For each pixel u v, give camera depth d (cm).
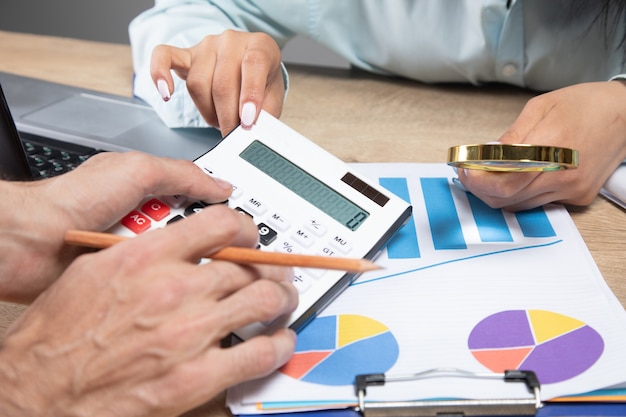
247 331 40
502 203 54
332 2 89
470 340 41
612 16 77
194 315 34
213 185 46
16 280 41
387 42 88
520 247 50
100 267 35
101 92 81
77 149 65
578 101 58
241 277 37
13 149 57
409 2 85
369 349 41
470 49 84
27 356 34
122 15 198
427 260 49
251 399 37
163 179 44
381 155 67
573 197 55
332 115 77
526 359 40
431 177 60
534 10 79
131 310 33
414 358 40
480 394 37
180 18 81
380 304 45
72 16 208
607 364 39
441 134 72
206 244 36
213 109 62
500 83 90
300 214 48
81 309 34
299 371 39
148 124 72
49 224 41
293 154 52
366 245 46
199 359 34
